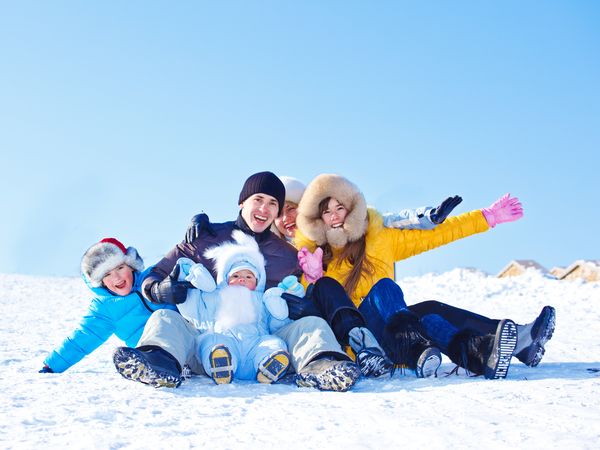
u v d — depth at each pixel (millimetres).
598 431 2436
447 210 4859
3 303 12609
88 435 2449
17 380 3869
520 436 2387
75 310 11617
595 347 5902
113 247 4605
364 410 2918
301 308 4211
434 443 2330
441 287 14781
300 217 5098
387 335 4230
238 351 4012
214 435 2500
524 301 11789
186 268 4238
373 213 5078
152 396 3277
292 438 2447
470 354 4074
